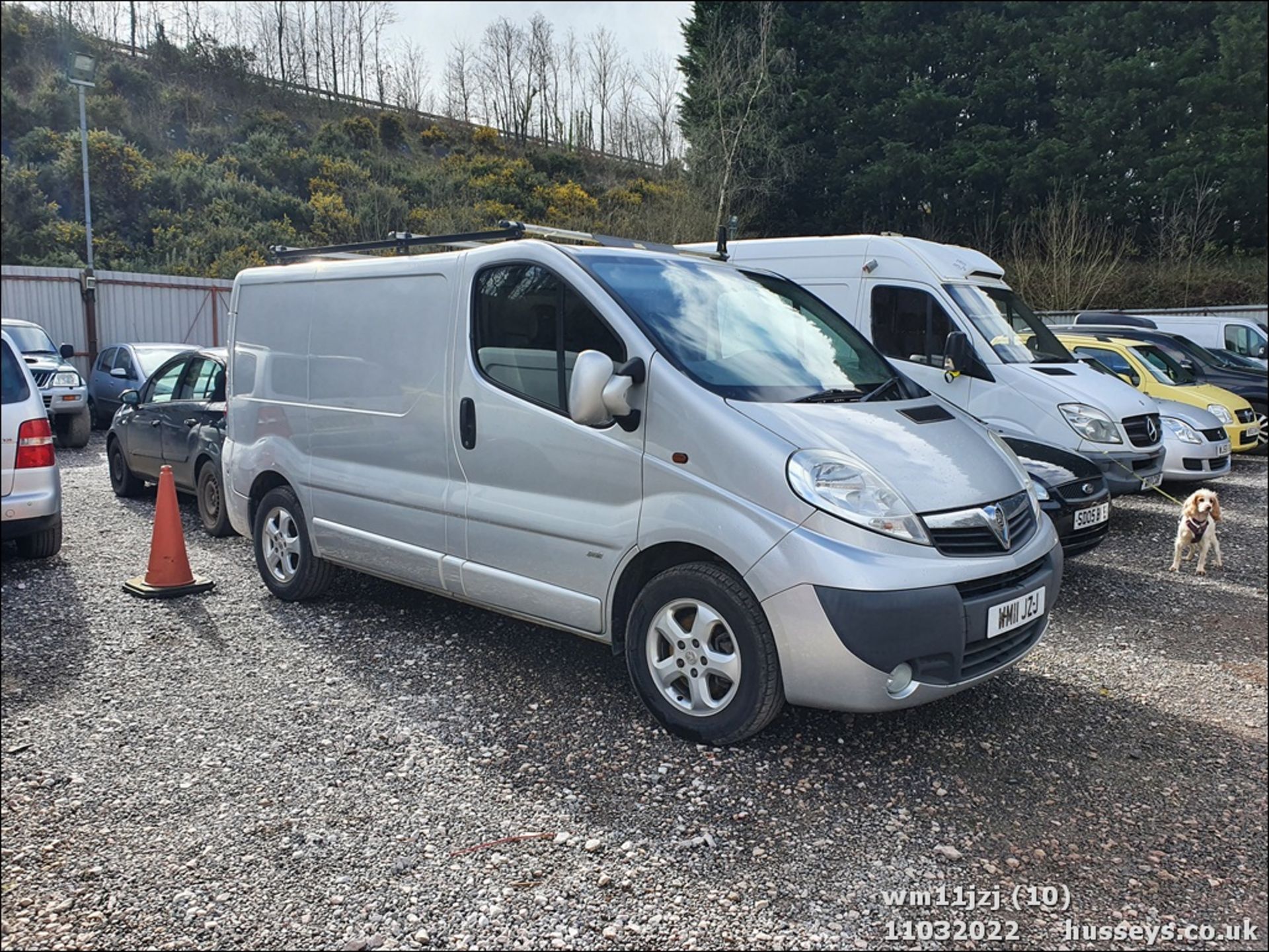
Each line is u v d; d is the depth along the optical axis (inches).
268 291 221.0
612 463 148.7
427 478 179.2
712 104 1191.6
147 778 134.0
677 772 136.7
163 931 101.1
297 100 1576.0
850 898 109.6
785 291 186.2
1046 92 1228.5
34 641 189.6
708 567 139.7
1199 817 131.3
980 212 1159.6
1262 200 1073.5
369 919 103.8
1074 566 278.4
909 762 142.3
